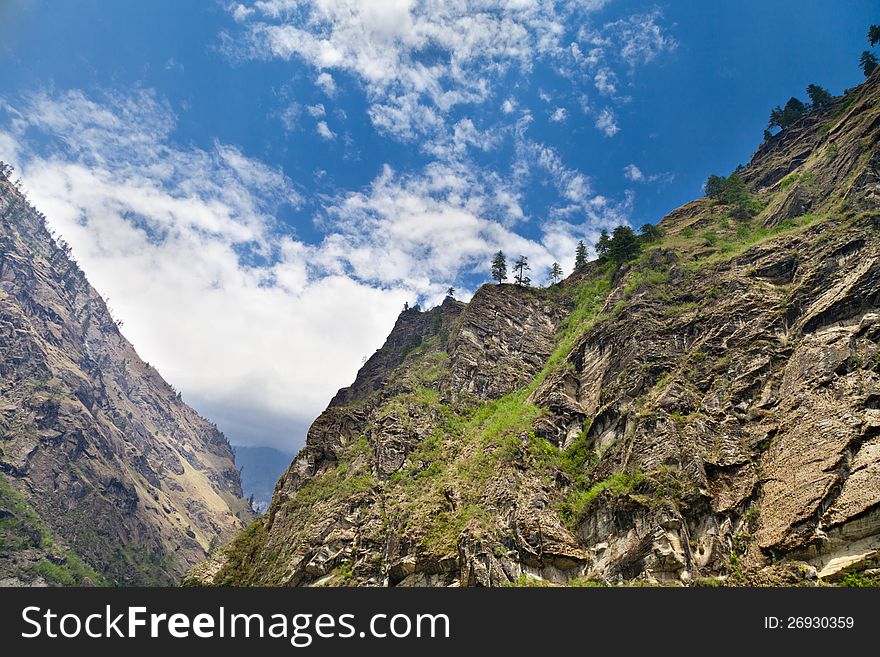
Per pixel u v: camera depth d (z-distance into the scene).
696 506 57.75
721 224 113.44
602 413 75.50
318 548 76.81
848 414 53.38
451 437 92.25
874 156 88.50
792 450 55.75
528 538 64.75
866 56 136.12
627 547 58.56
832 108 137.25
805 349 62.41
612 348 86.50
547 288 139.12
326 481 90.75
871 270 62.59
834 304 63.31
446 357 120.88
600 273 131.25
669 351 77.56
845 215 80.06
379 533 76.50
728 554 53.75
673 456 61.94
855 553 46.59
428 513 74.31
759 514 54.59
